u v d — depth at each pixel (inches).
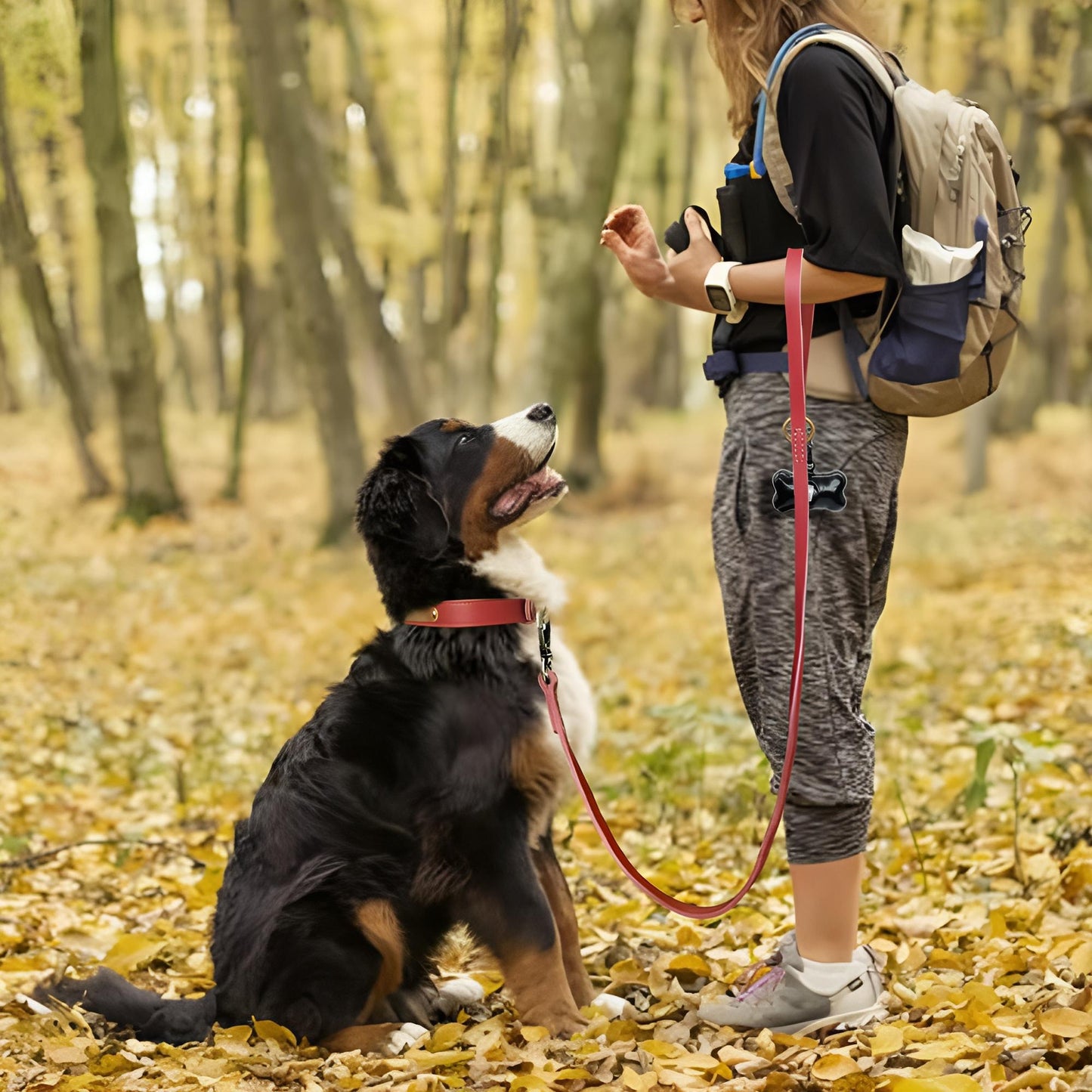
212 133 907.4
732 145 1064.8
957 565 532.1
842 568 109.5
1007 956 128.0
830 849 110.5
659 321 1390.3
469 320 925.2
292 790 129.3
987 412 831.7
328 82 785.6
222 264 1133.7
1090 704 271.4
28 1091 114.3
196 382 1611.7
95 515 716.7
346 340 627.5
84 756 277.7
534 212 797.2
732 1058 108.0
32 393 1747.0
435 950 131.6
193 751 277.3
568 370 783.7
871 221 100.5
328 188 671.8
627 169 1071.6
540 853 134.3
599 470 832.9
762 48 109.7
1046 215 927.7
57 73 381.7
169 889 189.9
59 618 446.3
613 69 748.0
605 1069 109.2
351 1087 111.2
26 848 207.8
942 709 283.4
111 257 676.7
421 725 128.5
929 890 169.3
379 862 125.5
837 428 108.9
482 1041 118.1
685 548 618.5
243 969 125.0
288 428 1205.7
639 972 135.8
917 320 103.5
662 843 205.2
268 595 490.0
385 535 137.0
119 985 132.4
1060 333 1187.9
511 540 139.0
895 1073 99.3
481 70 660.7
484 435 137.3
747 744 243.1
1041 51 619.8
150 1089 112.7
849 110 100.6
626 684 328.5
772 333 111.0
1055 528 625.0
